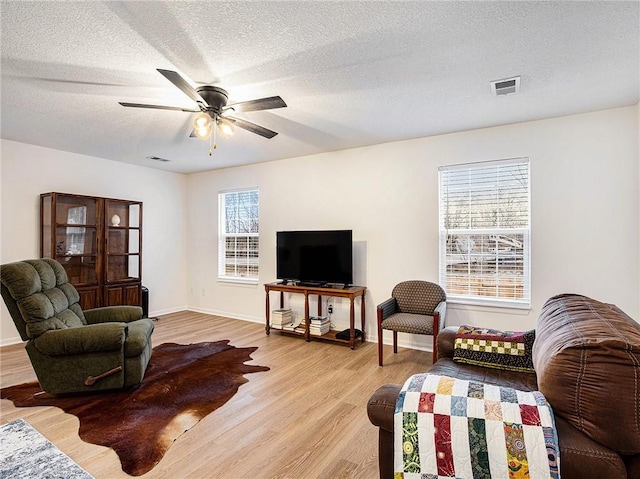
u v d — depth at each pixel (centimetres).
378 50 206
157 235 559
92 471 185
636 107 292
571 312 172
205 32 186
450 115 315
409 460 125
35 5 162
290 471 186
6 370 325
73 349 263
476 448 118
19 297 261
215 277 571
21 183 409
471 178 370
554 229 324
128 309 353
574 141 316
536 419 116
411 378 144
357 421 237
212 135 348
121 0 159
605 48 204
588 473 108
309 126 345
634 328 136
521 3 165
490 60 218
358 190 429
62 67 223
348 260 408
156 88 255
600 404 112
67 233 430
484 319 354
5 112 304
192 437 217
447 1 163
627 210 298
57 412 248
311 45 200
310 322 427
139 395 276
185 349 392
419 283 371
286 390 286
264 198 510
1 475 180
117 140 394
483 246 364
